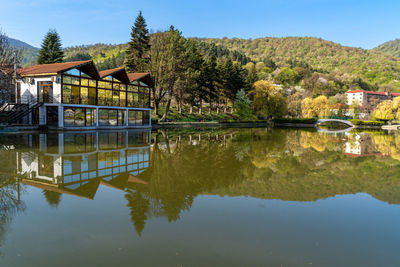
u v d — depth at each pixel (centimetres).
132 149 1205
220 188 601
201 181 658
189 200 509
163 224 392
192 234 362
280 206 488
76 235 351
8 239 338
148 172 739
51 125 2402
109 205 467
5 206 452
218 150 1256
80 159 907
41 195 513
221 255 309
